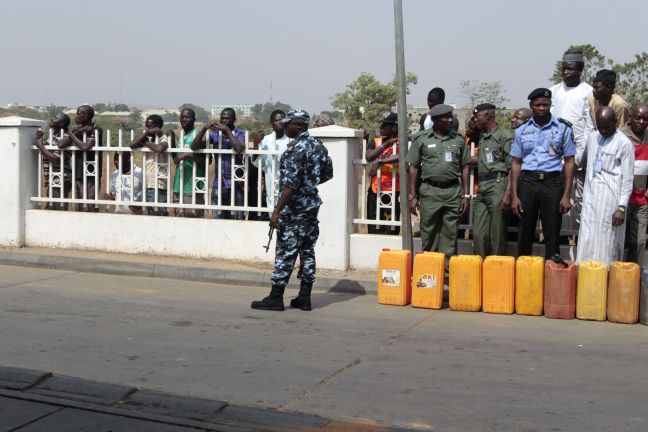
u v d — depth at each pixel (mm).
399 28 8164
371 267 9141
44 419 4883
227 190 9797
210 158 9984
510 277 7535
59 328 6914
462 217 8953
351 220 9281
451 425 4781
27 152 10484
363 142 9391
